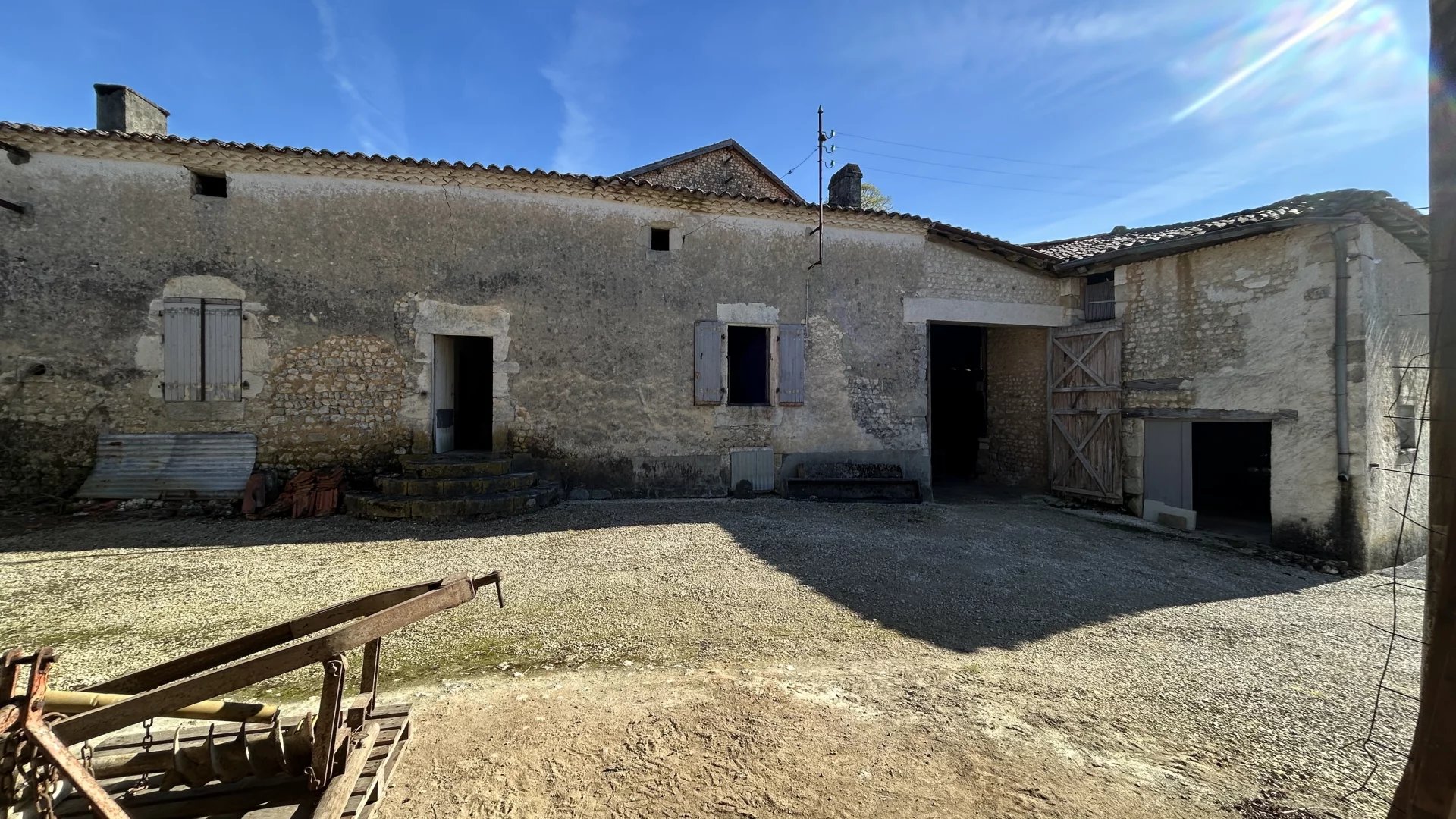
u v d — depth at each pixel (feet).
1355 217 19.54
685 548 18.51
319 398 23.36
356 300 23.75
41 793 5.00
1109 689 10.43
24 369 21.27
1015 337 34.40
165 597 13.41
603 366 26.22
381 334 24.00
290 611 12.71
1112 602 15.39
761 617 13.08
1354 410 19.84
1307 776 8.00
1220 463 32.60
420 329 24.32
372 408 23.88
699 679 10.08
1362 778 7.98
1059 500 30.71
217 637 11.39
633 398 26.58
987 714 9.28
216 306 22.58
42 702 5.13
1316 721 9.53
